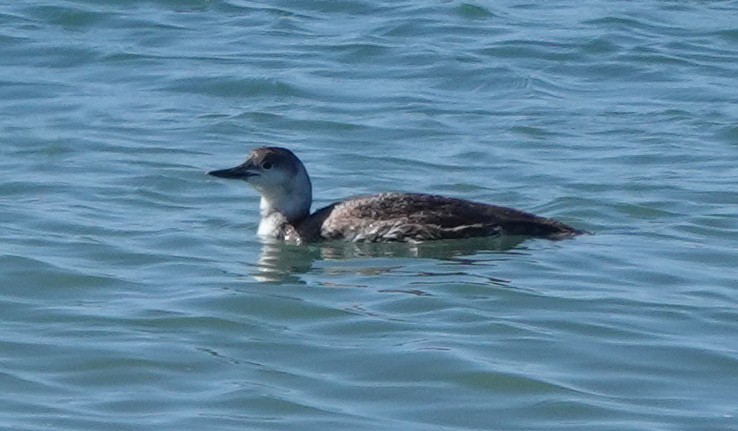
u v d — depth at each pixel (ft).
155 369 44.96
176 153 68.90
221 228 58.75
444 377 44.42
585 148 70.44
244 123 74.08
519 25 91.20
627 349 46.55
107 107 76.38
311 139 71.92
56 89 79.36
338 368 45.09
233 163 67.72
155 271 53.42
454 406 42.78
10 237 56.39
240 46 87.15
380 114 75.77
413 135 72.38
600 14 93.56
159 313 49.14
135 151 69.05
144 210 60.85
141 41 87.51
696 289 51.70
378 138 71.92
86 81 80.94
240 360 45.70
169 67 83.10
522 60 84.69
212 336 47.42
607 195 62.90
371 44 86.89
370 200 57.36
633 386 44.16
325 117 75.00
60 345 46.57
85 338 47.09
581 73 83.46
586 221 59.67
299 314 49.14
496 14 93.71
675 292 51.39
